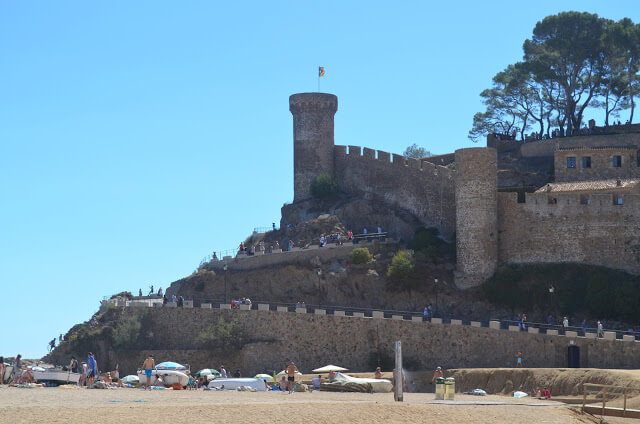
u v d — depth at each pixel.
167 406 38.31
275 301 95.75
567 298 84.69
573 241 87.88
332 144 119.19
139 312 90.50
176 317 88.25
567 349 72.12
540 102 122.69
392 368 78.12
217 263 103.69
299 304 86.12
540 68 118.00
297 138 120.06
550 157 113.25
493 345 75.38
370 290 91.88
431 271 91.38
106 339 89.88
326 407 40.81
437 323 77.69
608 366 69.81
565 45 116.00
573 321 83.38
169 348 88.00
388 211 106.56
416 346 78.00
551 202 89.88
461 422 41.38
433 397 52.84
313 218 111.88
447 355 76.88
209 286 99.69
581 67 117.81
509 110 125.81
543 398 58.53
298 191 119.44
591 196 87.62
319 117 119.06
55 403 38.72
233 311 85.12
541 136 119.56
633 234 85.69
